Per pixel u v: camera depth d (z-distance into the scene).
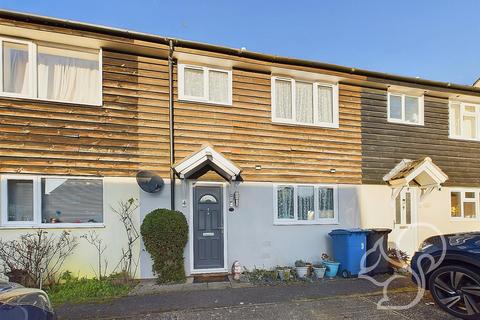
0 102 6.44
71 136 6.86
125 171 7.15
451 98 10.35
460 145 10.33
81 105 6.95
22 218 6.54
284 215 8.31
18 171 6.45
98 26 6.73
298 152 8.48
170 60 7.55
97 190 7.04
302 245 8.26
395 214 9.25
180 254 6.91
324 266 7.53
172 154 7.43
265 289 6.22
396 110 9.76
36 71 6.74
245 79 8.23
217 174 7.74
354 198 8.87
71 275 6.66
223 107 7.98
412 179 8.93
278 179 8.23
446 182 9.95
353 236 7.43
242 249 7.79
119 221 7.03
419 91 9.77
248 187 7.97
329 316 4.78
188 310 5.05
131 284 6.50
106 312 4.98
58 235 6.64
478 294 4.53
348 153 8.96
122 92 7.27
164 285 6.52
